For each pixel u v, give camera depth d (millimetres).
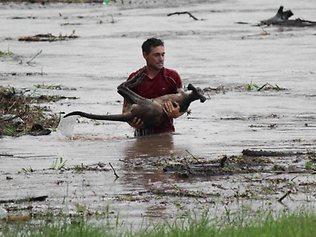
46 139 33594
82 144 32531
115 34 75625
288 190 25406
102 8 107375
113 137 33875
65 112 38562
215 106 40094
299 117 37469
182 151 31094
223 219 21922
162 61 33781
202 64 55344
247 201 24234
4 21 91188
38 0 115375
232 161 28641
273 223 19766
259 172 27641
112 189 25812
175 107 33438
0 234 20312
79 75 51094
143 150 31359
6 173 27984
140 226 21750
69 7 109562
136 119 33281
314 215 20797
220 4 109500
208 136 33719
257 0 112875
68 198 24844
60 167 28625
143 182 26609
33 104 40500
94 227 20453
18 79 49438
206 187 25891
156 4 112000
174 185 26156
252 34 73812
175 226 20438
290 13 81875
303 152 30594
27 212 23266
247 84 45938
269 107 39812
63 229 20047
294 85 46281
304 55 59406
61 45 67562
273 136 33562
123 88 33344
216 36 72875
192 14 95875
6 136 34156
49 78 49812
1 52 61844
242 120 36906
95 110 39188
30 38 72250
